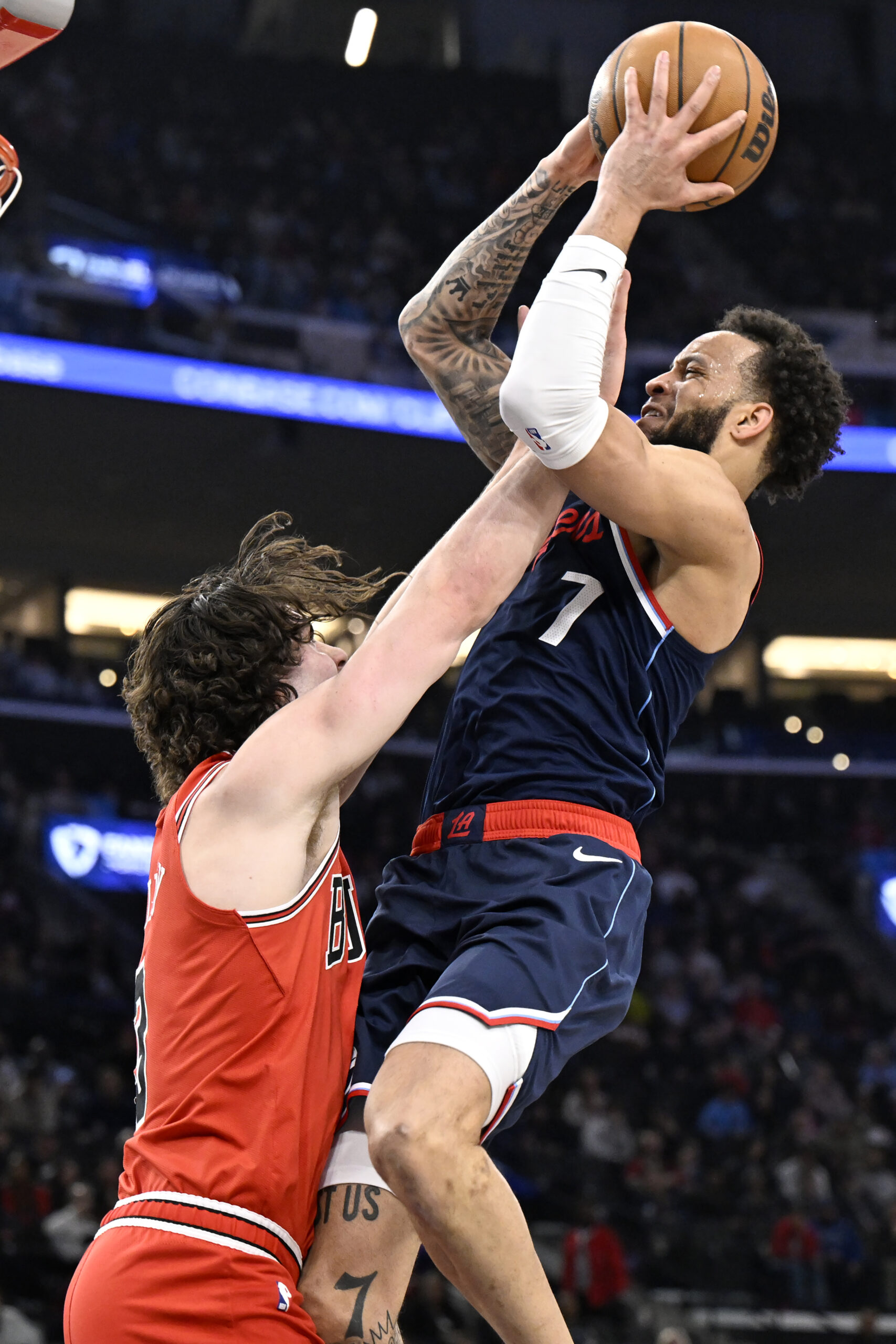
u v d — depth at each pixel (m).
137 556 27.84
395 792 24.88
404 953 3.27
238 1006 2.76
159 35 29.30
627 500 3.09
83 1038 18.03
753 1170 16.17
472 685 3.46
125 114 27.39
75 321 22.44
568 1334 2.73
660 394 3.56
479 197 29.73
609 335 3.27
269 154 28.14
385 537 28.03
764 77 3.20
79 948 19.38
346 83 29.83
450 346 3.94
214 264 24.97
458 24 31.88
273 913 2.77
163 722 3.07
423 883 3.34
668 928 22.47
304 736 2.79
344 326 24.61
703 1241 14.95
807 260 29.89
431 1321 12.70
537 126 31.02
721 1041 20.05
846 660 32.69
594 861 3.19
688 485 3.16
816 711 29.28
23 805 21.47
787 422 3.50
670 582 3.34
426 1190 2.65
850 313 28.70
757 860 25.91
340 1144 3.03
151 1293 2.60
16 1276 12.61
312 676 3.13
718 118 3.13
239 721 3.02
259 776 2.78
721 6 31.70
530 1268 2.70
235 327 23.58
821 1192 16.23
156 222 25.22
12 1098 15.30
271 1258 2.67
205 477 25.22
